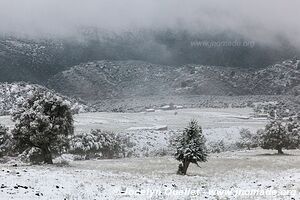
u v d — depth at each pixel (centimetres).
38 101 4328
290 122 9319
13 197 1530
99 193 1828
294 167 4403
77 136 8494
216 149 10950
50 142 4356
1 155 5816
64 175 2500
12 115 4403
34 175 2308
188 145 3769
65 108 4422
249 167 4469
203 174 3797
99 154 8581
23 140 4412
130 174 3253
